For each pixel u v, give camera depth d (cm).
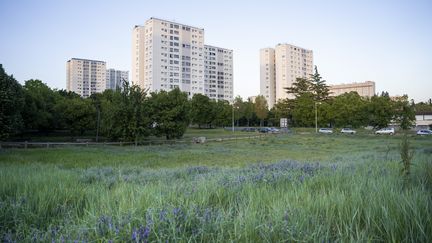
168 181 855
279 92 15838
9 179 686
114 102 3862
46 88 5988
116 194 527
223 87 17512
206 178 837
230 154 2661
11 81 2989
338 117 6988
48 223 404
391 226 308
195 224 344
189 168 1247
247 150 3148
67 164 1759
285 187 621
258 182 698
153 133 4222
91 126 5166
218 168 1263
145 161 2055
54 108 5072
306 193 491
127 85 3872
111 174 1176
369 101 6625
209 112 8800
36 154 2378
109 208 400
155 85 13662
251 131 8400
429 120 9056
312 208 400
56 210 468
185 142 4319
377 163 958
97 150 2834
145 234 297
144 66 14188
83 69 16950
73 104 5122
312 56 16825
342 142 4391
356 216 358
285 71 15675
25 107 4212
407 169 597
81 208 490
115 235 302
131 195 484
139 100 3859
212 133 7281
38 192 536
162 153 2675
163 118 4241
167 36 14025
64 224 378
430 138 4816
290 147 3612
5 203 459
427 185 536
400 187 490
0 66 2944
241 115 10106
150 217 344
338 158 1766
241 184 640
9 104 2788
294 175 768
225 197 521
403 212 340
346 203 396
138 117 3791
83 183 830
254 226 321
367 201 402
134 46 14750
